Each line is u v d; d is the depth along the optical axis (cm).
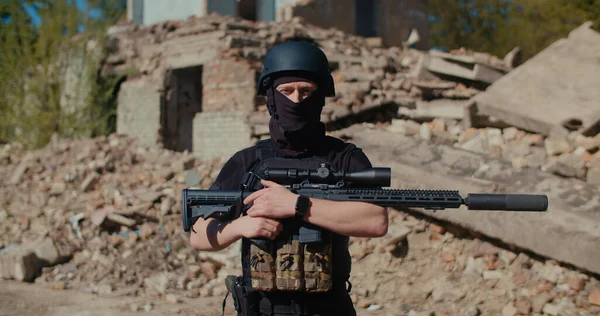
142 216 755
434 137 779
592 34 851
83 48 1434
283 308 255
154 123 1320
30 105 1394
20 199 855
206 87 1229
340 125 881
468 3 2603
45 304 574
